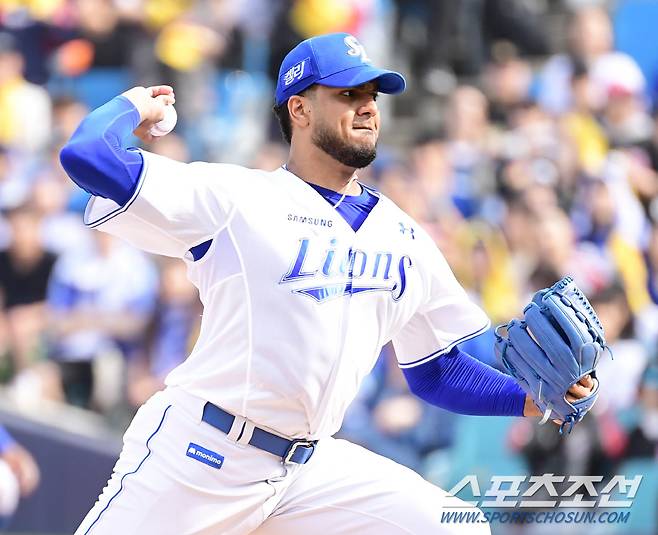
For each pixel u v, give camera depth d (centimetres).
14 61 2884
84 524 1073
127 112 1005
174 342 2427
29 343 2431
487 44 3234
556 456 2289
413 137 3034
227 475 1046
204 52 2986
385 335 1102
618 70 3012
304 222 1047
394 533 1098
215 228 1024
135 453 1062
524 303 2553
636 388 2428
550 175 2758
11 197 2558
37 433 2081
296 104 1080
